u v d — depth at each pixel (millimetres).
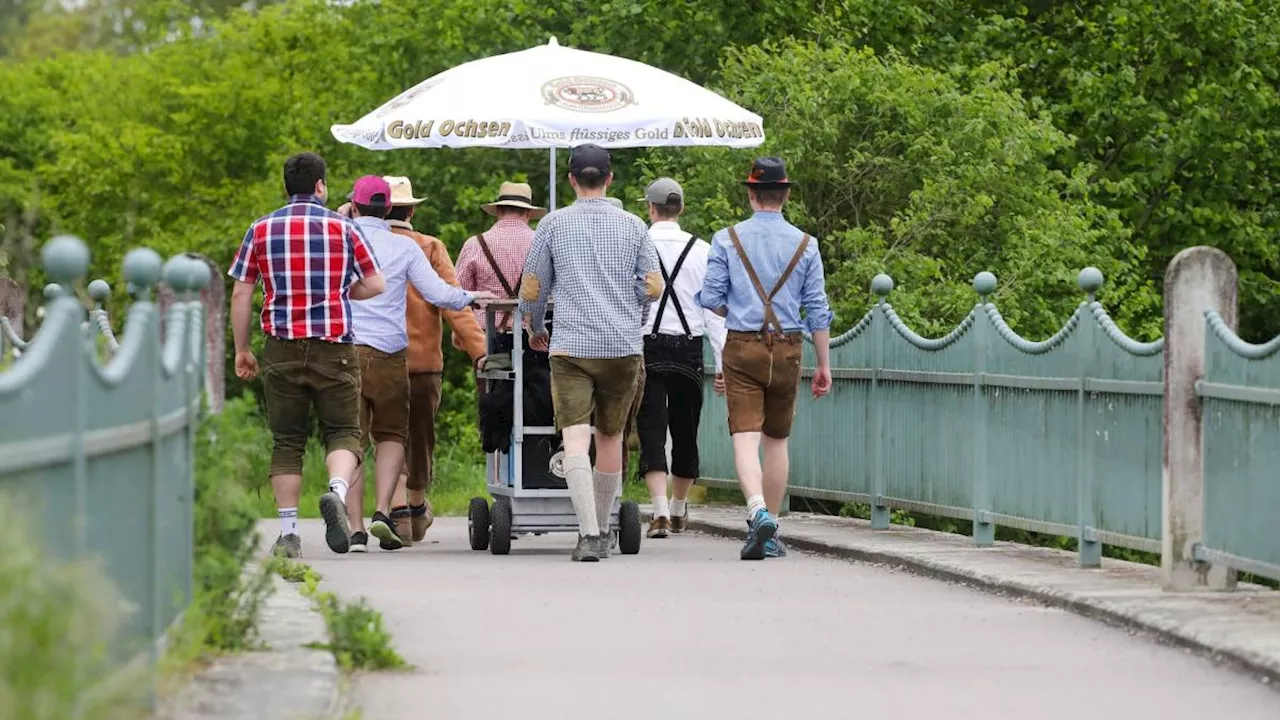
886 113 40375
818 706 13750
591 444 26469
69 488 10398
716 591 20438
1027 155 40375
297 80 70000
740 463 23938
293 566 20750
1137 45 53469
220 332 18938
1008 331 23672
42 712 8492
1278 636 16047
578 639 16938
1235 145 52656
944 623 18016
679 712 13492
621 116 27062
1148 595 18828
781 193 24266
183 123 71000
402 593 20062
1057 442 22297
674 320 26469
